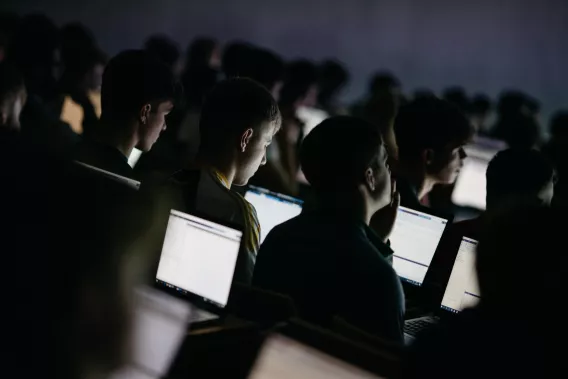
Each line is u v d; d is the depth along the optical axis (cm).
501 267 164
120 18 1218
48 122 387
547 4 1242
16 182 94
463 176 534
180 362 180
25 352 93
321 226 218
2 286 93
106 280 93
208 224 243
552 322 161
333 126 226
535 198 275
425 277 292
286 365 169
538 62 1255
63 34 527
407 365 162
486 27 1277
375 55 1313
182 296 242
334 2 1309
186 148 422
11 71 331
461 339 161
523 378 157
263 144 260
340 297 207
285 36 1311
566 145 334
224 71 468
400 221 300
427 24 1300
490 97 1278
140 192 99
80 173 96
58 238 92
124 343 96
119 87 268
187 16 1267
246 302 219
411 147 316
